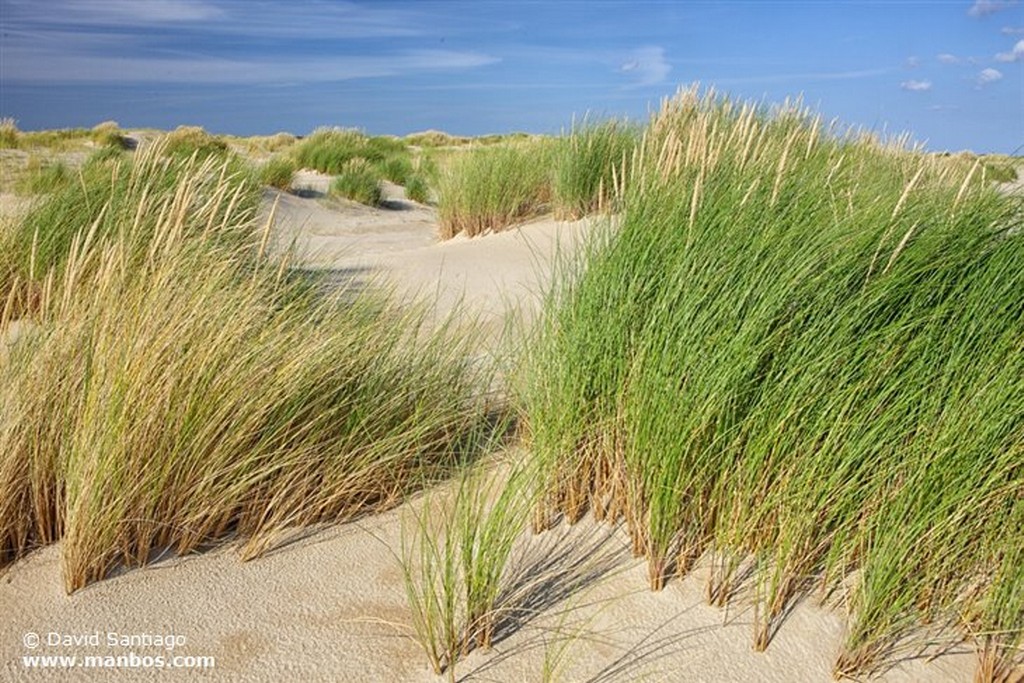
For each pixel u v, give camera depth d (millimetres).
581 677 1772
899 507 1960
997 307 2301
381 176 17094
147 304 2531
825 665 1823
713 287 2475
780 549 1937
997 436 2031
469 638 1871
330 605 2008
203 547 2248
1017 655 1839
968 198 2930
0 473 2180
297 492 2361
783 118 7836
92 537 2057
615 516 2332
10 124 20078
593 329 2596
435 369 3047
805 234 2664
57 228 4949
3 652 1815
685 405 2172
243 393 2424
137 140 21766
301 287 3891
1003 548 1921
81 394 2357
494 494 2449
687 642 1882
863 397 2189
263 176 12930
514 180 8414
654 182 3598
